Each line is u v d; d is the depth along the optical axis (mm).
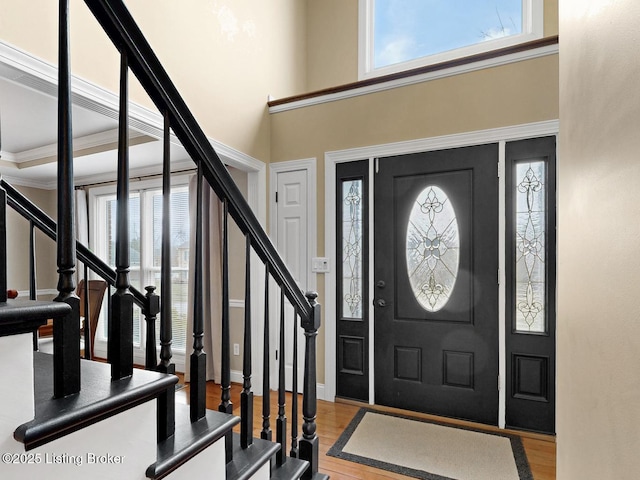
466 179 2672
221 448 1077
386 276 2904
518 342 2510
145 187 4109
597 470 739
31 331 587
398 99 2875
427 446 2355
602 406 709
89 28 1821
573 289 1044
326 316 3094
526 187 2508
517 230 2533
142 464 788
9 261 4223
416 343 2803
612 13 660
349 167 3059
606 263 692
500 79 2557
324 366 3105
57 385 696
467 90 2650
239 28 3025
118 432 732
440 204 2750
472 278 2645
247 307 1391
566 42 1213
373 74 3996
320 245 3152
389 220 2904
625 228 586
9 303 586
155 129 2246
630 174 563
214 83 2719
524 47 2479
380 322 2916
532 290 2488
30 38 1569
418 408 2789
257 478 1304
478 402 2615
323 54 4207
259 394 3234
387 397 2887
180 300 3975
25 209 1642
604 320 702
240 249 3451
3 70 1542
